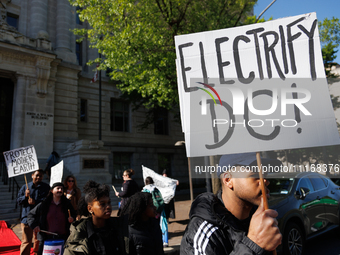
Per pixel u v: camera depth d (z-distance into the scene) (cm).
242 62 183
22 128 1752
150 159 2552
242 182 135
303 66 176
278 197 521
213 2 1278
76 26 2328
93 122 2273
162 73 1193
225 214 136
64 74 2050
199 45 189
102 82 2378
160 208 559
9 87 1977
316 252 566
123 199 573
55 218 424
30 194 507
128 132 2502
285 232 477
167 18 1222
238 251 108
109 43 1227
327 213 596
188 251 132
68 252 221
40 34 1892
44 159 1784
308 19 180
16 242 609
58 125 1959
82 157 1530
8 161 664
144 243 275
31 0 2083
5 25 1755
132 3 1180
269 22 184
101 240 228
